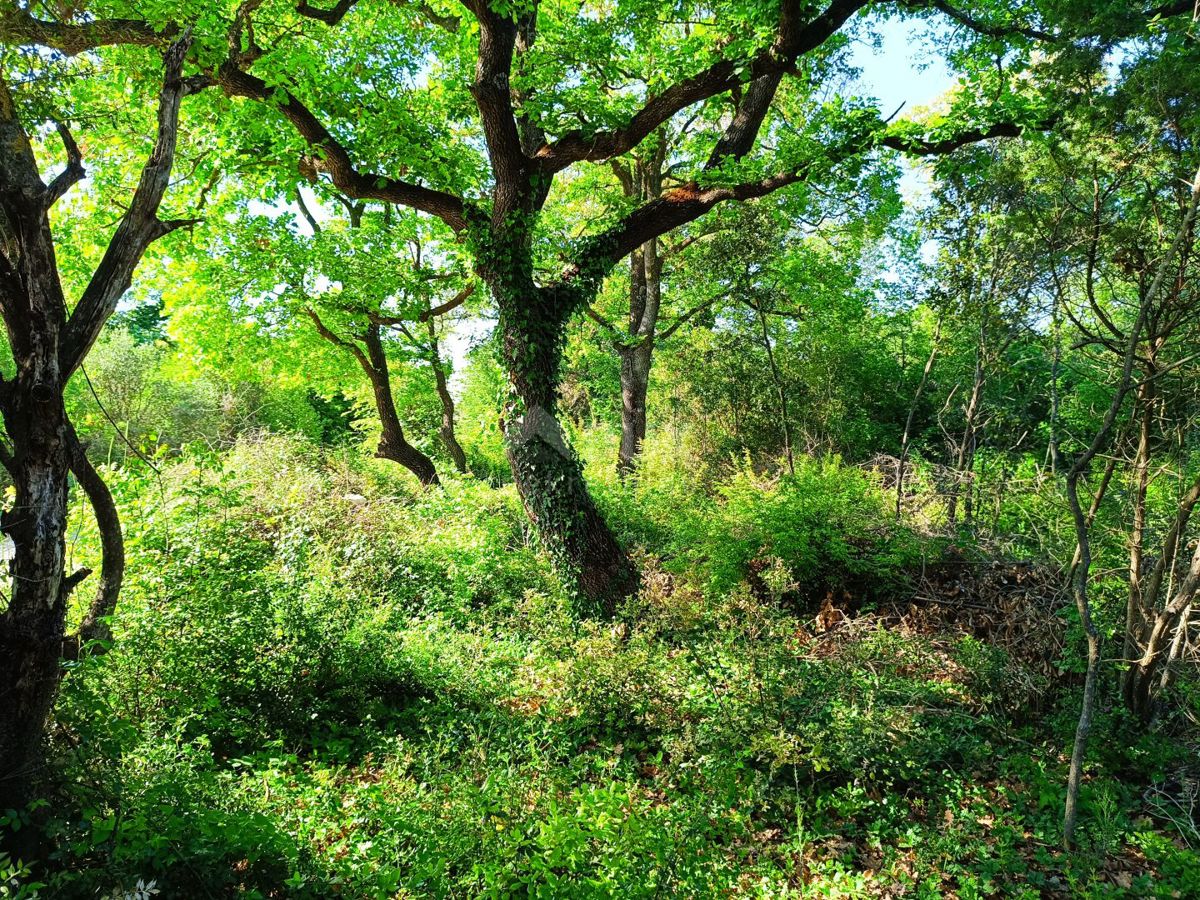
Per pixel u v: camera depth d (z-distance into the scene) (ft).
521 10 23.26
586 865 11.74
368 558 27.86
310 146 27.66
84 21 15.03
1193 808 15.05
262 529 30.55
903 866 13.52
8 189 10.73
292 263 40.86
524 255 27.76
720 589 25.16
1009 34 27.76
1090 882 12.94
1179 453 23.08
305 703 17.10
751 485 35.53
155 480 20.22
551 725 17.42
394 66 36.04
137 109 29.07
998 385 40.83
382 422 49.52
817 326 53.72
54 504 11.18
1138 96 14.11
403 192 28.60
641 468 49.21
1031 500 30.04
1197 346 17.74
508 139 25.91
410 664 19.15
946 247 31.55
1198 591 17.69
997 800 15.60
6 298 10.94
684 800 14.56
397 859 11.53
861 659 19.51
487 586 28.91
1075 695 18.71
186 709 14.64
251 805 12.13
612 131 27.45
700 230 45.52
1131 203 16.87
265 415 71.92
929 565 26.30
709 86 25.89
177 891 10.05
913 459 41.32
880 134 27.09
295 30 27.81
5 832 10.31
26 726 10.78
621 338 51.55
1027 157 23.99
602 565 26.35
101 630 14.28
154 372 70.74
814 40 24.56
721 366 57.31
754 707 16.49
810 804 15.20
